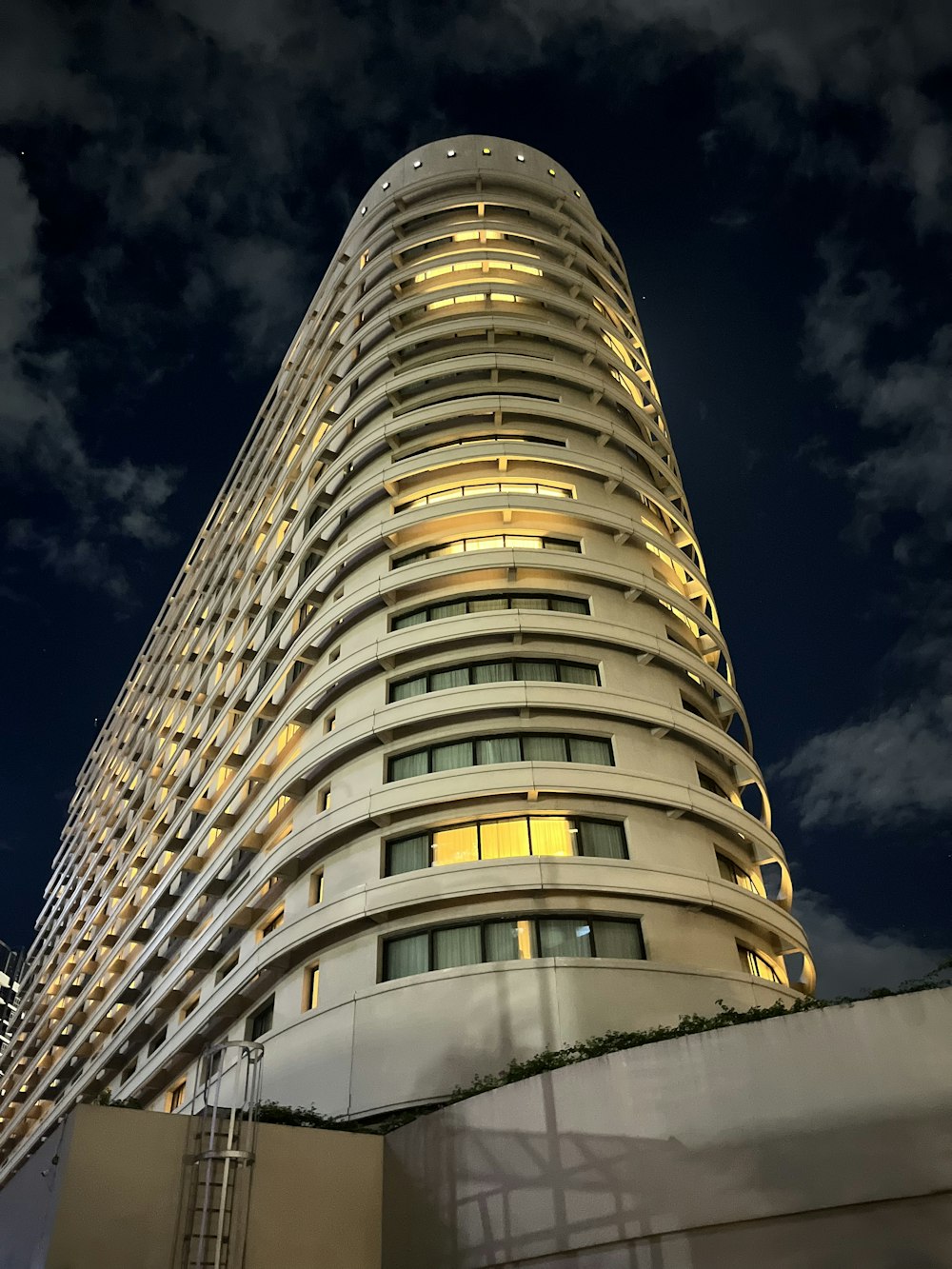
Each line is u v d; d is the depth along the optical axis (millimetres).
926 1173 15227
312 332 64375
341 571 42188
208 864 44312
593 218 61281
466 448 42406
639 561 41844
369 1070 28234
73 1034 60469
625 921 31578
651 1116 17656
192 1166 18922
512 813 32938
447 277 53094
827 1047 16734
